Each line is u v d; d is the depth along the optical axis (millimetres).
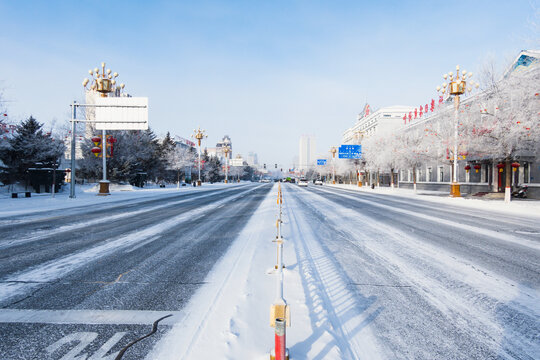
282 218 11172
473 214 13266
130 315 3236
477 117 19844
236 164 89938
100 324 3039
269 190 38500
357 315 3295
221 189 41781
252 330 2908
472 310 3463
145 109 20203
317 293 3848
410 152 30125
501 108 17938
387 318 3234
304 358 2428
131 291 3941
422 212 13766
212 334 2816
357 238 7539
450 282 4391
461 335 2912
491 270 4984
